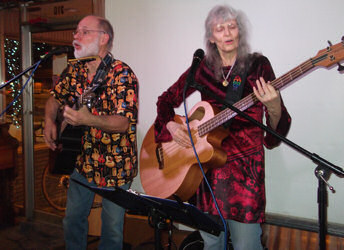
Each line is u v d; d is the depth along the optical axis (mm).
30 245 2803
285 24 2287
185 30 2676
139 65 2900
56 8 3166
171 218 1394
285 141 1332
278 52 2322
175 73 2752
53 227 3223
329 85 2195
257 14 2367
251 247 1637
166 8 2740
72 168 2027
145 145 2150
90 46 1949
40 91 3561
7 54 3508
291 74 1503
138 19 2869
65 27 3143
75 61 1888
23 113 3355
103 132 1916
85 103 1896
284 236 2309
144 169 2125
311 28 2211
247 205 1626
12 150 3111
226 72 1766
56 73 3426
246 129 1688
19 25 3324
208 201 1776
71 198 2020
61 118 2084
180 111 2713
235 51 1750
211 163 1757
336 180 2197
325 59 1448
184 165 1881
